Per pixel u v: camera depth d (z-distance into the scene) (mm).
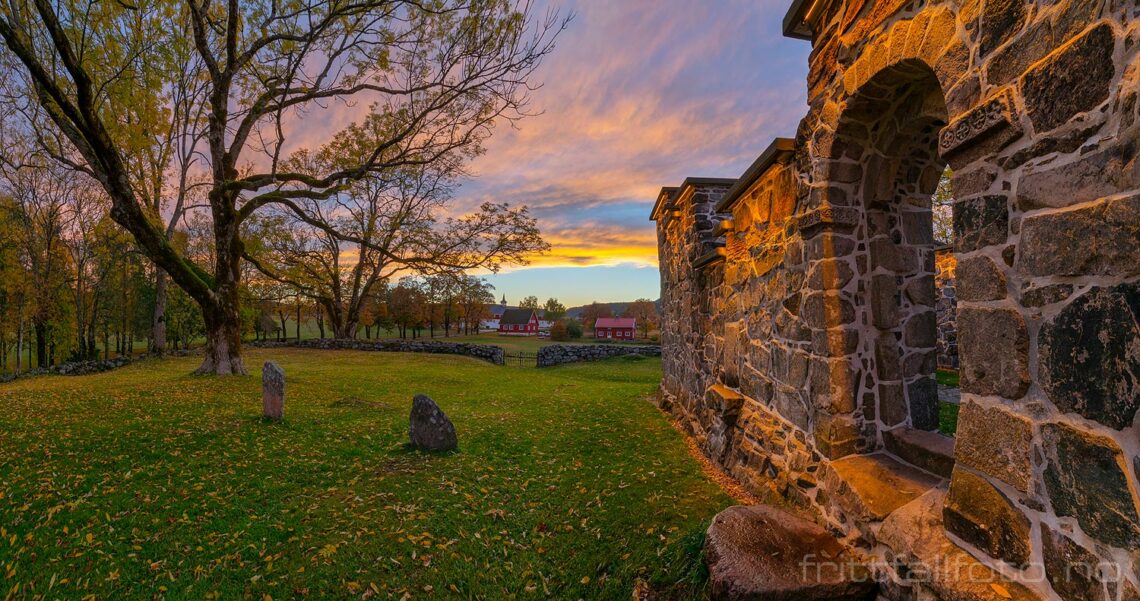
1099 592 1776
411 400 11133
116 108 12445
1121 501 1700
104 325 33188
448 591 3355
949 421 6297
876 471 3518
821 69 3990
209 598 3191
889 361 3930
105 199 24375
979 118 2303
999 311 2242
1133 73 1658
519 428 7914
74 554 3615
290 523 4215
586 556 3781
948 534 2574
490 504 4734
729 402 5828
